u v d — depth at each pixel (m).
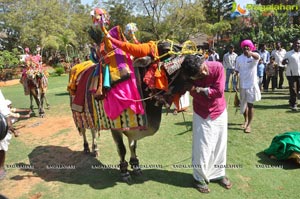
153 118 4.59
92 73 4.95
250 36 31.17
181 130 7.52
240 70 7.01
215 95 4.29
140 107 4.41
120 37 4.52
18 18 34.53
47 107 11.16
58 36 35.75
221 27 40.06
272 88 12.55
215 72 4.27
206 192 4.57
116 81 4.41
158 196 4.54
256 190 4.59
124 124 4.50
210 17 50.12
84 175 5.36
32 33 34.62
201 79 4.33
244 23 38.03
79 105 5.13
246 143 6.40
